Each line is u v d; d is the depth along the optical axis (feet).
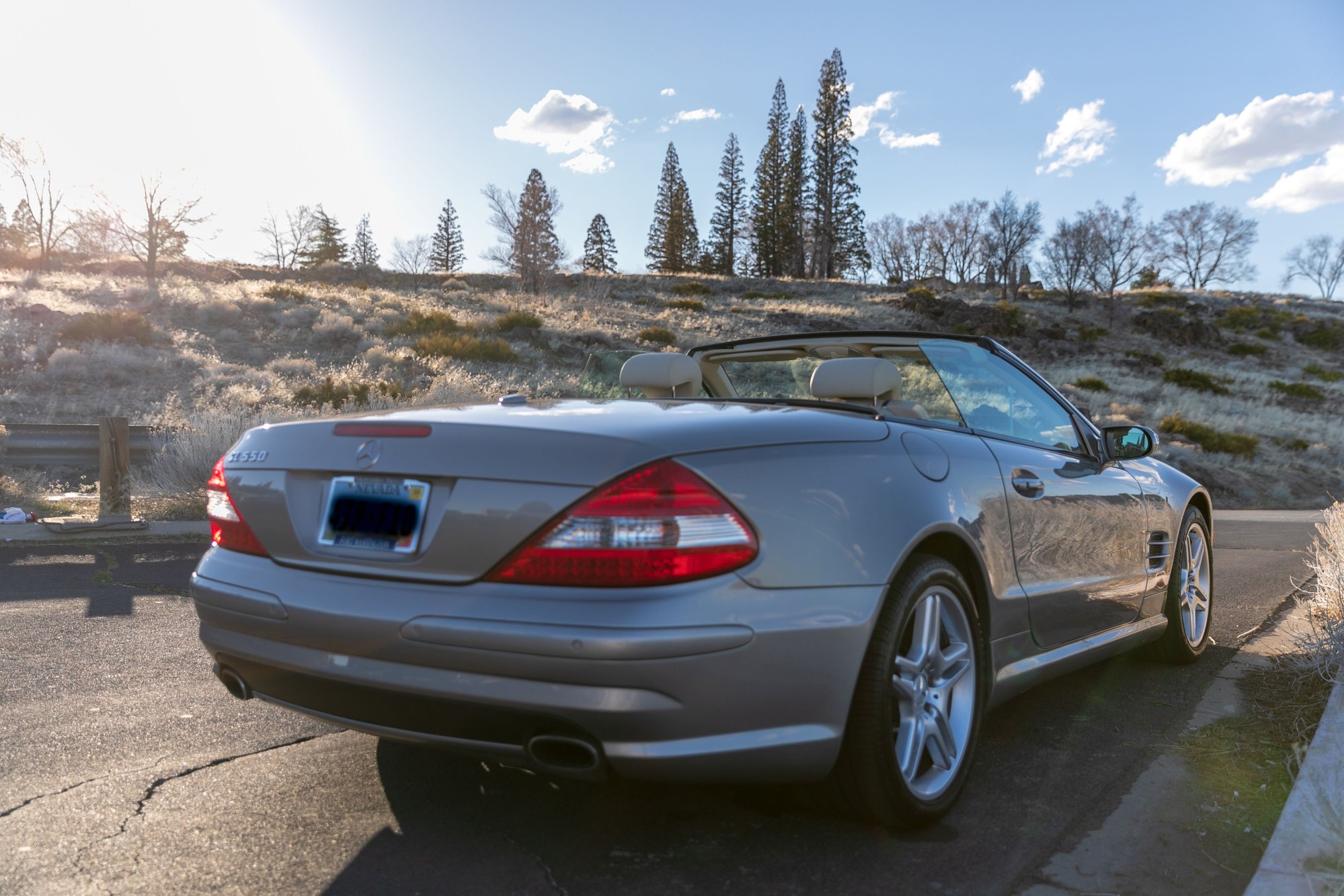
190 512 28.71
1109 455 12.73
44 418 51.26
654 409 8.44
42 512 28.99
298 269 202.18
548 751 6.96
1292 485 78.84
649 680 6.61
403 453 7.64
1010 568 9.69
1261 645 15.90
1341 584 15.70
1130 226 207.51
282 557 8.17
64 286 99.25
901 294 219.82
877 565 7.73
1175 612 13.96
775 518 7.23
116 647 14.33
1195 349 183.83
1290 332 207.82
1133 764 10.26
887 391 10.03
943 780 8.71
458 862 7.72
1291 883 7.02
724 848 8.07
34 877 7.32
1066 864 7.86
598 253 351.46
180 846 7.91
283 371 69.05
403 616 7.13
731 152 337.93
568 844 8.09
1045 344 162.09
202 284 118.93
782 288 217.15
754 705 7.02
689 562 6.81
